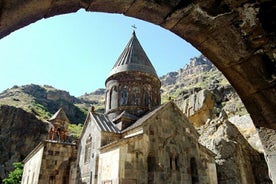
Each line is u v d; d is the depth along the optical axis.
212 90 58.44
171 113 20.88
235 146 26.52
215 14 3.74
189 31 4.25
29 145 54.03
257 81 4.21
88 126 23.77
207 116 42.19
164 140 19.22
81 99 126.19
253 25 3.71
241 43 3.98
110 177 16.64
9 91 93.38
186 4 3.69
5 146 51.75
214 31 4.04
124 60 26.80
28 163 30.91
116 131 21.34
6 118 55.12
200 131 33.50
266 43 3.84
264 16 3.60
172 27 4.26
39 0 2.95
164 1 3.68
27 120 56.47
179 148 19.73
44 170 23.39
